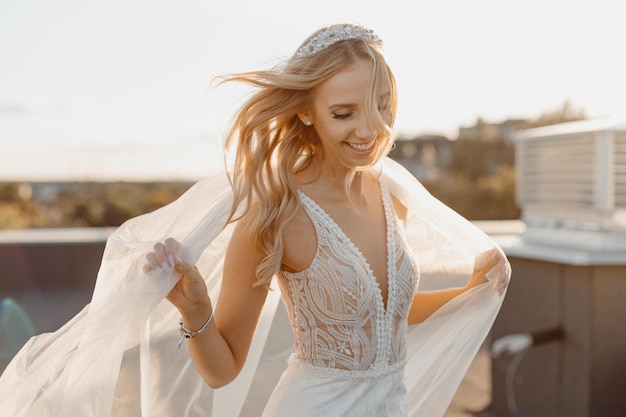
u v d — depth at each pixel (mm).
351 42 1764
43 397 1718
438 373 2242
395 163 2162
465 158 25062
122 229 1852
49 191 19219
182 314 1744
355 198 1909
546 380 3992
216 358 1776
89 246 9781
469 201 23141
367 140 1745
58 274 9680
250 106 1842
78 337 1747
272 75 1794
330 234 1811
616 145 3643
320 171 1880
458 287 2371
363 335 1802
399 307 1873
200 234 1761
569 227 3973
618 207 3676
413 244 2309
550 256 3869
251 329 1860
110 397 1701
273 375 2381
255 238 1785
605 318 3672
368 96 1721
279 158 1843
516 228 9523
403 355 1917
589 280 3662
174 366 2057
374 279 1807
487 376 5184
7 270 9555
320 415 1781
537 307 4074
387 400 1847
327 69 1741
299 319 1857
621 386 3689
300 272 1815
